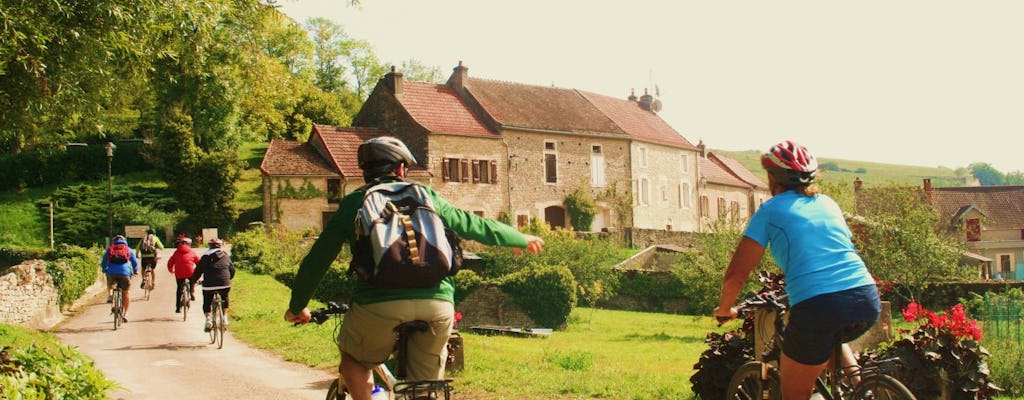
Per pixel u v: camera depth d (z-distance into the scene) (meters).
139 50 13.74
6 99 13.44
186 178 56.56
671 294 41.62
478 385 9.91
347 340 4.37
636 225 59.62
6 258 47.62
